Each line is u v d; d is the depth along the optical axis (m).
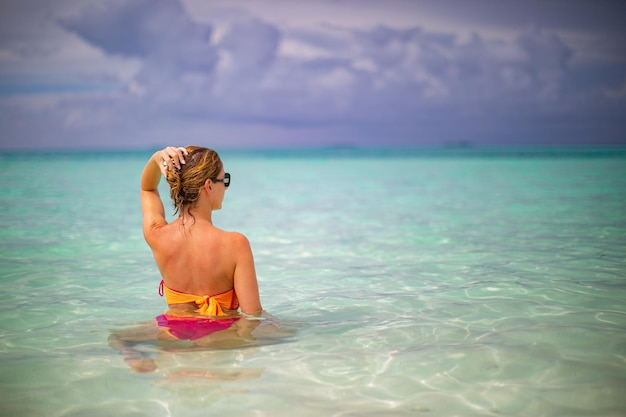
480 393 2.02
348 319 2.99
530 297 3.40
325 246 5.54
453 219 7.45
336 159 39.09
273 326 2.76
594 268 4.25
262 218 7.81
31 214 8.08
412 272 4.27
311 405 1.92
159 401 1.96
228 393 2.02
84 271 4.38
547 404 1.93
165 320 2.74
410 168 23.20
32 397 2.00
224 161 36.06
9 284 3.93
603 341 2.55
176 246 2.75
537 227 6.56
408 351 2.45
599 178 15.00
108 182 14.97
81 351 2.49
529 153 43.97
